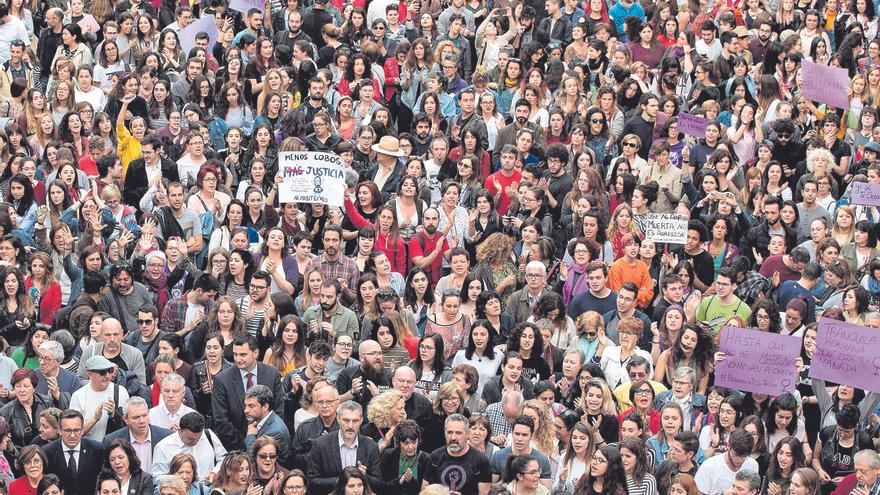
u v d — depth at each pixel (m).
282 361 33.53
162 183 41.31
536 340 33.12
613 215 38.75
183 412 31.03
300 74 47.03
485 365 33.44
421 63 47.66
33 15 51.53
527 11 50.94
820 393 33.06
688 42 50.72
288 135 43.81
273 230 36.88
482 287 35.91
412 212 39.81
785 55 48.41
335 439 30.02
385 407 30.50
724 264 38.91
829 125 44.53
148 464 30.14
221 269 36.31
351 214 39.53
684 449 29.59
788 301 37.09
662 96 46.09
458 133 44.62
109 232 38.53
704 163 43.84
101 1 50.75
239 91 45.12
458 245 39.38
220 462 29.55
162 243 38.59
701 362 33.50
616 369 33.47
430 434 31.22
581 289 37.25
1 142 41.69
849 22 52.69
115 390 31.44
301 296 36.28
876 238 39.88
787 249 40.12
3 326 34.19
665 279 36.25
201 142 42.09
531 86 45.62
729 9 51.12
